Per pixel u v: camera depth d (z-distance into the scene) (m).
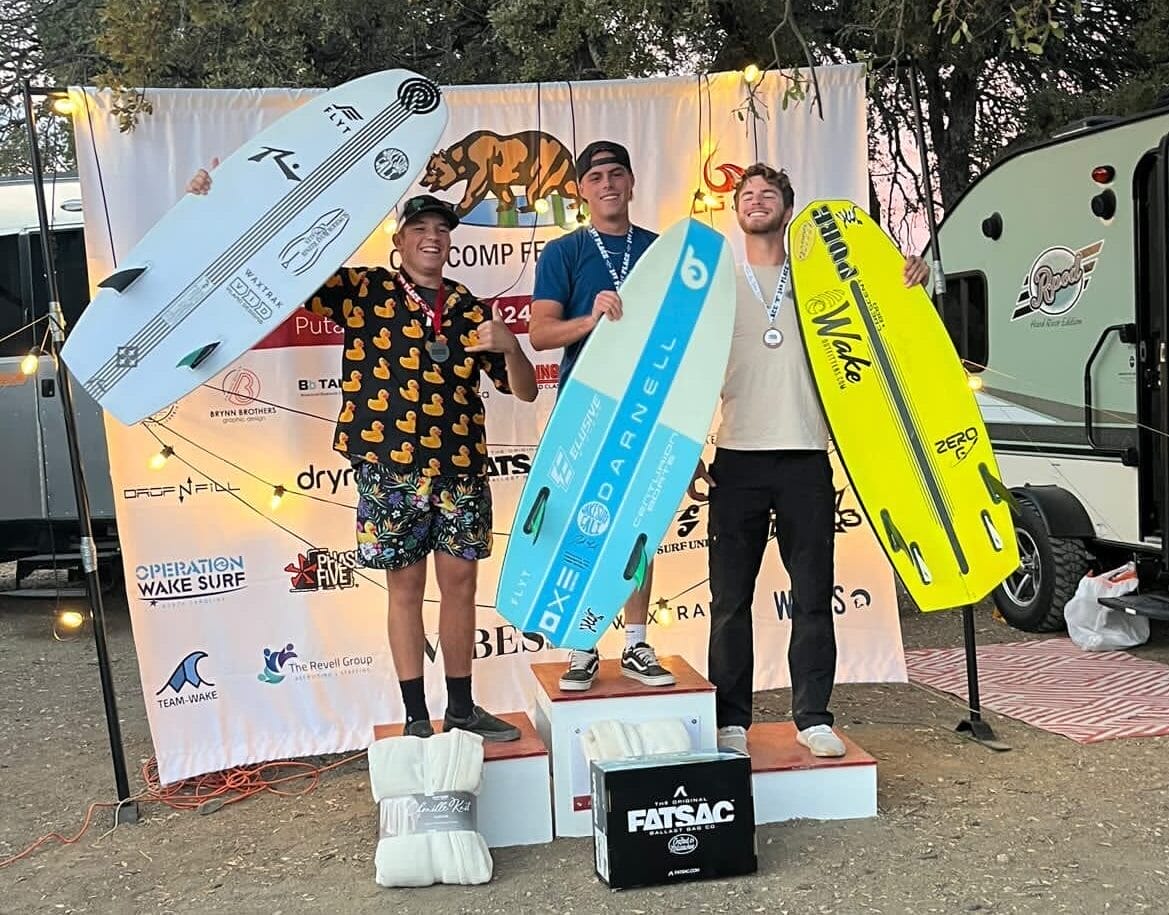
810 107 4.62
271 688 4.42
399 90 3.90
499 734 3.72
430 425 3.67
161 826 3.97
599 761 3.39
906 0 4.90
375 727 3.98
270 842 3.77
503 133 4.49
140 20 4.52
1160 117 5.46
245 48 6.79
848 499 4.82
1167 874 3.26
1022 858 3.39
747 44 7.09
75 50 8.34
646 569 3.72
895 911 3.09
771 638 4.82
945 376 4.16
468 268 4.52
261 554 4.40
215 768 4.32
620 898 3.23
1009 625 6.60
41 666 6.54
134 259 3.73
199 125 4.24
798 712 3.86
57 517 7.25
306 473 4.42
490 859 3.39
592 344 3.74
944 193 8.62
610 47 6.68
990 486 4.17
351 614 4.48
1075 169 5.98
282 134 3.85
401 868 3.32
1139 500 5.70
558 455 3.73
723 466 3.82
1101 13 8.53
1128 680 5.29
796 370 3.79
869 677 4.83
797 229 4.07
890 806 3.81
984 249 6.72
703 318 3.77
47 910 3.37
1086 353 5.97
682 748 3.54
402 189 3.82
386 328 3.70
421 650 3.76
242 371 4.35
